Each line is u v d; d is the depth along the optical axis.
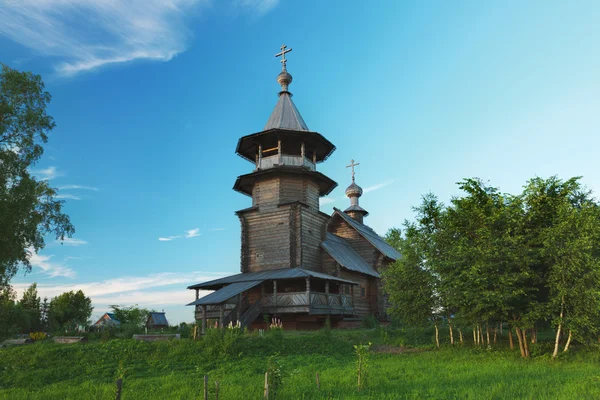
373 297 42.97
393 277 27.44
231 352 21.31
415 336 29.20
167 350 21.44
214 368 19.28
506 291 19.55
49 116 26.33
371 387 14.02
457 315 22.83
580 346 22.61
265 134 37.47
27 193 24.05
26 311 64.12
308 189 38.38
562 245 19.75
